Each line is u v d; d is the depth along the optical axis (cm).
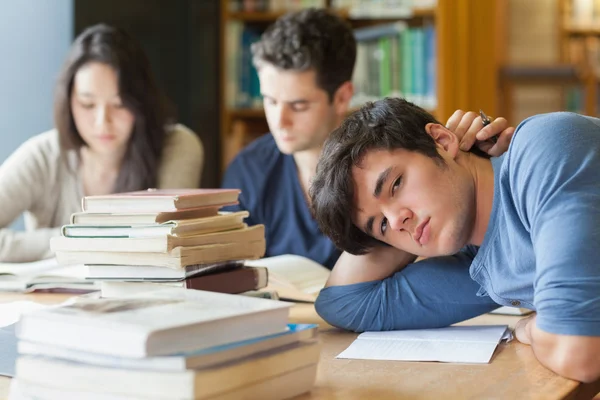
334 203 137
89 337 88
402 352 126
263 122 399
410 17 376
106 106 248
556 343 110
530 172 121
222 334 90
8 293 176
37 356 92
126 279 145
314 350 100
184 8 370
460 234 134
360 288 147
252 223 246
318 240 242
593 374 108
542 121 127
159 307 95
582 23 421
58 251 148
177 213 146
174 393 84
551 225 114
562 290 110
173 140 266
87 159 259
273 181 249
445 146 138
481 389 104
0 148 318
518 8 422
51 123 324
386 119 136
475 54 361
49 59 322
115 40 249
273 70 232
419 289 144
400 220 132
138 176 256
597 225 111
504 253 133
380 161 132
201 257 144
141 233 141
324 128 237
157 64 358
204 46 380
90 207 147
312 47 230
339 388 104
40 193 262
